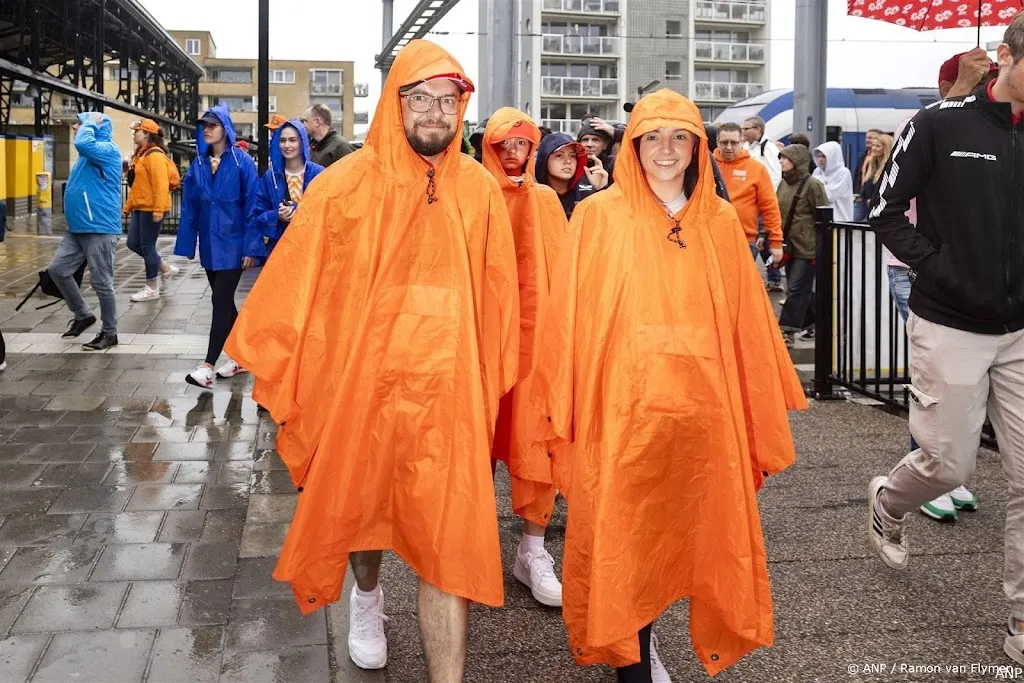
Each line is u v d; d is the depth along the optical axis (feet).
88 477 15.24
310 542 8.73
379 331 8.95
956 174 10.19
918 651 10.23
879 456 17.25
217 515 13.73
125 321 29.63
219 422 18.72
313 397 9.07
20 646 9.82
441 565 8.45
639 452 8.67
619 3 221.46
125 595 11.07
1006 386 10.43
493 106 40.55
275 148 20.56
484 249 9.37
